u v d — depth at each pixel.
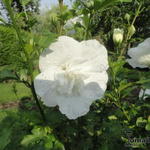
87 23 0.35
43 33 0.27
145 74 0.34
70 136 0.32
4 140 0.28
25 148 0.31
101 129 0.35
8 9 0.26
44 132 0.29
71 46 0.25
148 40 0.30
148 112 0.36
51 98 0.25
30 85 0.29
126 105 0.38
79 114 0.25
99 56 0.26
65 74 0.26
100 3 0.32
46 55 0.25
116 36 0.37
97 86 0.26
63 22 0.34
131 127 0.35
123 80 0.34
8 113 0.30
